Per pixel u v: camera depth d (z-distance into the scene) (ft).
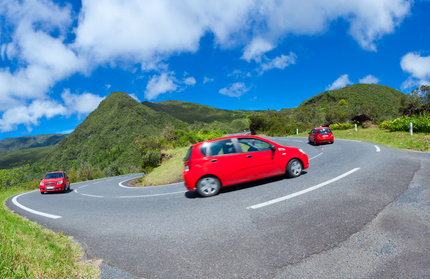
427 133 48.80
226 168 20.49
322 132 63.72
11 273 7.79
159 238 12.81
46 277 8.31
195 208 17.62
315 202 15.03
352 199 14.79
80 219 19.70
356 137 72.84
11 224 15.14
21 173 214.90
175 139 124.88
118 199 28.91
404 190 15.60
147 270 9.53
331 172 23.66
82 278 9.02
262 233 11.60
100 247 12.54
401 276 7.43
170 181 43.70
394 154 31.89
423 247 8.85
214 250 10.55
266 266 8.79
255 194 18.79
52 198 39.55
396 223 10.98
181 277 8.74
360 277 7.59
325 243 9.93
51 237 14.20
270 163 21.84
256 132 171.94
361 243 9.61
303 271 8.21
